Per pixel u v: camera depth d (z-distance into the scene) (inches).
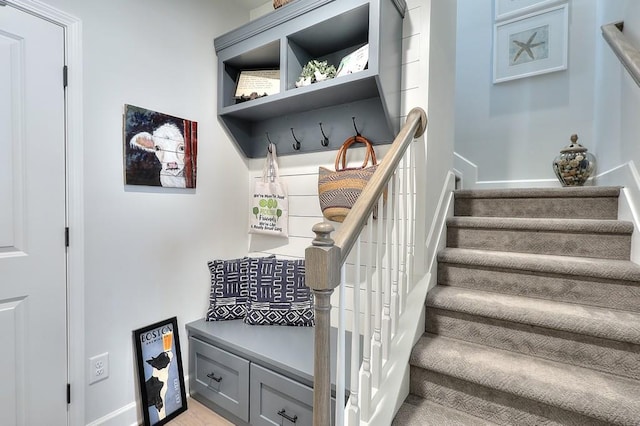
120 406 66.1
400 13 65.7
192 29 79.7
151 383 68.8
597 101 94.7
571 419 41.8
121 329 66.5
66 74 58.3
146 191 70.9
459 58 124.1
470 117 122.2
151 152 70.9
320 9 64.9
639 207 57.6
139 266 69.6
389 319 49.7
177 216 77.2
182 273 78.2
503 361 49.9
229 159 89.8
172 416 70.4
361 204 39.5
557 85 106.3
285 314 77.9
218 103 85.1
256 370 64.2
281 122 87.4
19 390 53.8
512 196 76.3
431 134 66.0
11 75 52.6
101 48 62.9
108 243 64.5
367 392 43.2
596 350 47.4
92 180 61.9
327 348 31.0
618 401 39.9
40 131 55.6
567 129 104.7
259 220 88.7
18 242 53.7
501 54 115.8
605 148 85.0
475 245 72.4
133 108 67.6
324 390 30.9
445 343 56.1
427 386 51.7
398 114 66.8
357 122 74.1
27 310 54.6
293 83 73.0
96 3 62.1
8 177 52.6
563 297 56.6
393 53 63.6
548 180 108.3
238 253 92.7
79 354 60.2
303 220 84.4
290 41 72.1
